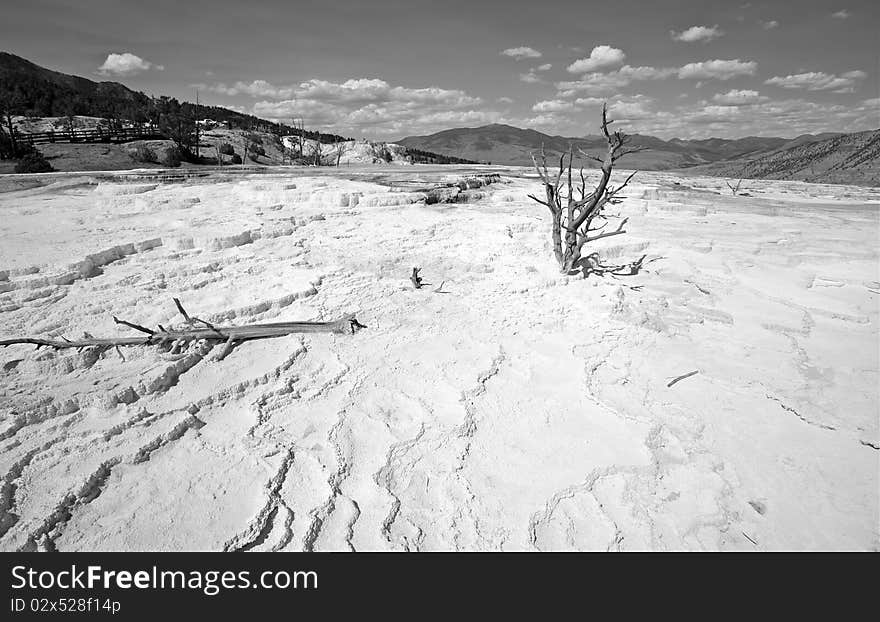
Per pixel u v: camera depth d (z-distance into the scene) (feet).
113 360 25.70
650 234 58.65
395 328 32.35
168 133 166.20
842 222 68.23
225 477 19.67
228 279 36.65
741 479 22.47
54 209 59.06
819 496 21.58
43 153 129.49
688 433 25.11
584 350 31.83
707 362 31.71
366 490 19.98
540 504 20.33
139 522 17.47
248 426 22.47
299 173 98.58
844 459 23.54
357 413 24.20
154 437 20.81
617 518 20.16
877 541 19.48
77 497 17.84
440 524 19.07
